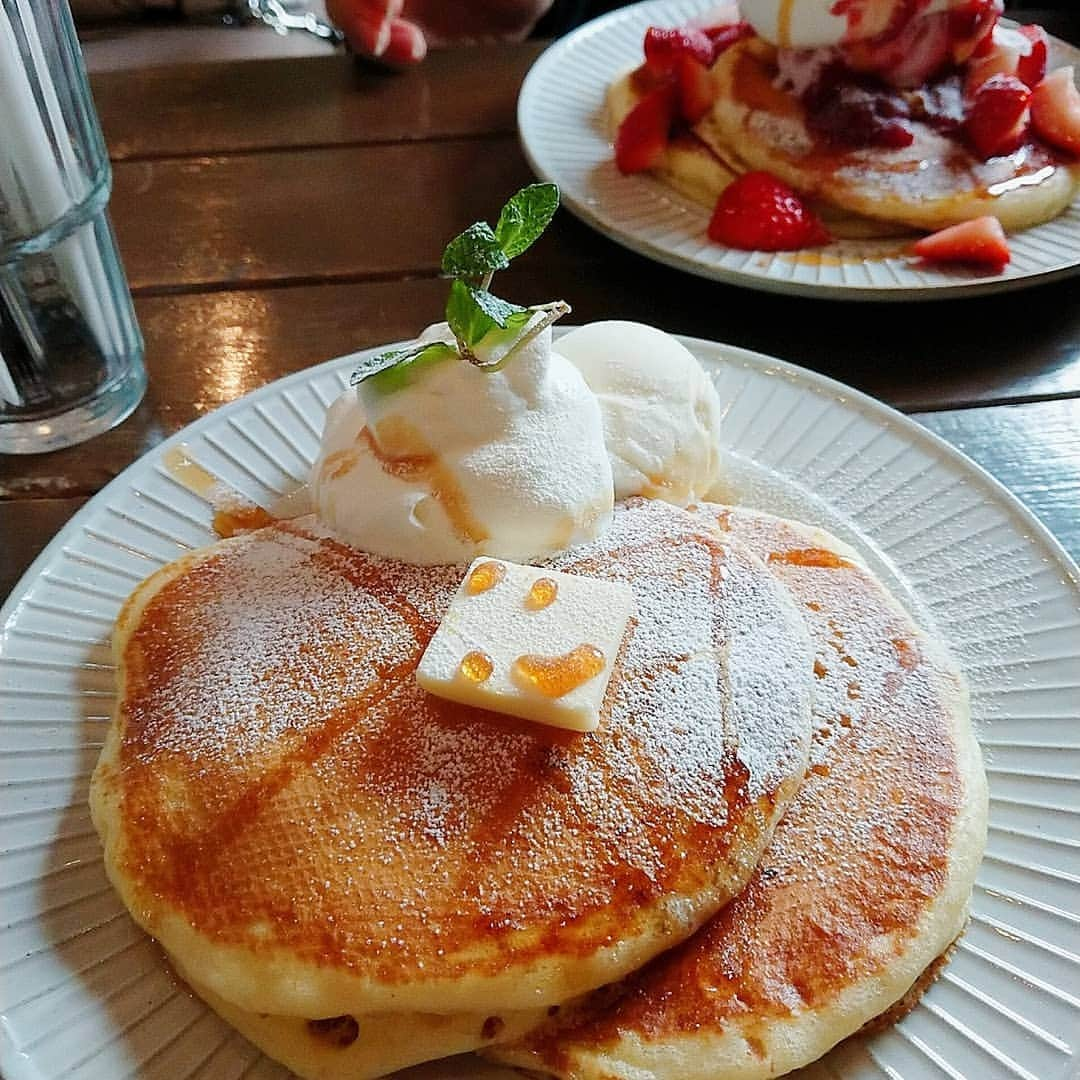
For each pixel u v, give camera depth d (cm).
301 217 40
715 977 18
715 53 43
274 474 28
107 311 32
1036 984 19
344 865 18
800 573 24
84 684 23
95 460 31
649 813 19
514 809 19
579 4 64
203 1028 18
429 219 40
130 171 43
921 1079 18
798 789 20
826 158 39
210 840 19
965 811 20
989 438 31
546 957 17
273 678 21
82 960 19
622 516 25
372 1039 18
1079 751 22
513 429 23
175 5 61
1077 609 24
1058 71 42
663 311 36
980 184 38
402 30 49
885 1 39
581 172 41
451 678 19
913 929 19
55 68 29
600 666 20
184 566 24
